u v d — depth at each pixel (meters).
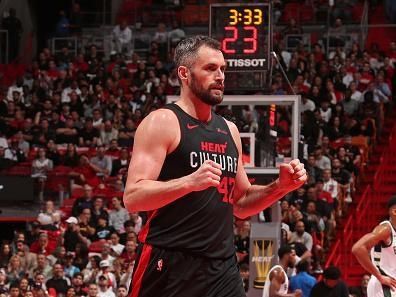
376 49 41.00
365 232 29.72
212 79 6.82
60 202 32.09
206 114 6.98
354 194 31.66
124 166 33.25
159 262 6.71
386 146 35.16
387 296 13.07
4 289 24.00
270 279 15.86
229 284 6.77
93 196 31.36
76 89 39.19
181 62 6.92
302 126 33.62
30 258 26.14
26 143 35.03
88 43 44.16
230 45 20.47
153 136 6.70
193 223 6.71
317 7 44.47
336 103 36.50
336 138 34.28
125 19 46.00
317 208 28.56
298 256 23.89
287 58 39.56
